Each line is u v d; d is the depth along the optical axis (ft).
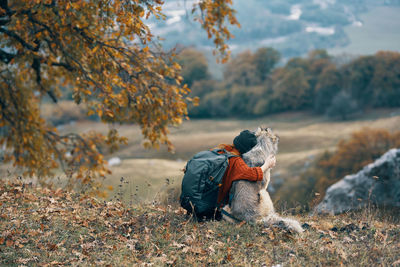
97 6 24.36
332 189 40.47
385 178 37.58
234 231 16.98
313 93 396.57
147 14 24.86
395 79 349.41
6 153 35.24
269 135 18.31
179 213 20.13
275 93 399.24
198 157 17.58
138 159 200.54
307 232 17.01
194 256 15.23
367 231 17.33
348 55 407.03
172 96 30.58
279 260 14.37
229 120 383.24
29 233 16.85
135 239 16.78
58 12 24.95
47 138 36.27
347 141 200.64
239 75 440.45
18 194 22.33
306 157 214.90
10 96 34.81
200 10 31.17
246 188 17.07
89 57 28.12
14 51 30.12
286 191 172.45
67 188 27.55
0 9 27.17
